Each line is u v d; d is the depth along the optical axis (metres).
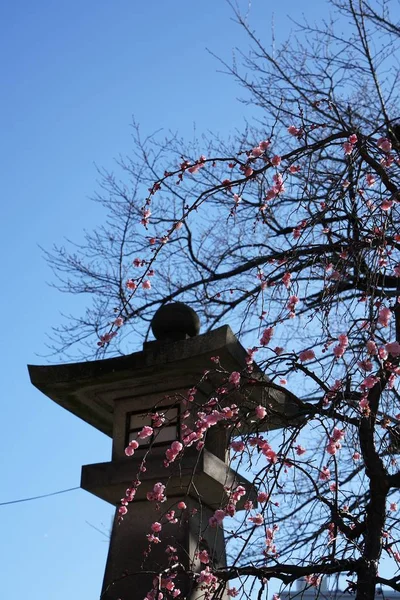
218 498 5.20
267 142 4.81
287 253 5.03
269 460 4.41
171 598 4.75
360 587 4.22
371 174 5.07
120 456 5.33
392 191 4.78
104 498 5.32
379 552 4.34
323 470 4.85
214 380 5.31
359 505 5.69
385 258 4.58
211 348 5.02
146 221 5.08
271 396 5.12
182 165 5.03
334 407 4.31
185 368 5.21
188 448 5.08
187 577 4.89
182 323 5.57
